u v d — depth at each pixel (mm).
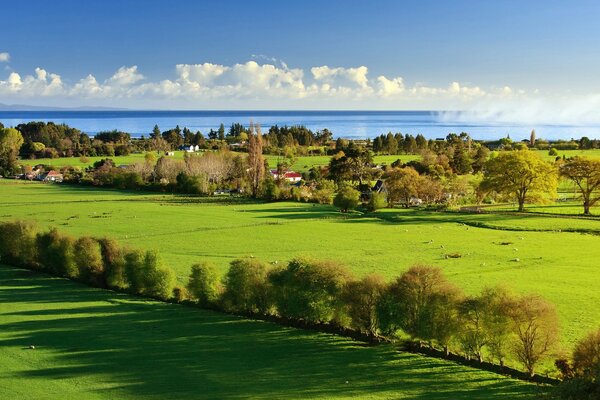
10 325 56531
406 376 42406
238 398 39125
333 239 100688
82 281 74125
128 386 41562
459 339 45312
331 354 47375
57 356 48031
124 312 60906
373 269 77062
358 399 38375
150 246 95375
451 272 74438
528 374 42156
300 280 53969
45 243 79188
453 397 38312
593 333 39844
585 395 34812
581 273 73125
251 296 58188
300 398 38812
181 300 64875
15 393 40531
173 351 48812
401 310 48250
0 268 81938
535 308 41844
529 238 98188
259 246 95125
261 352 48250
